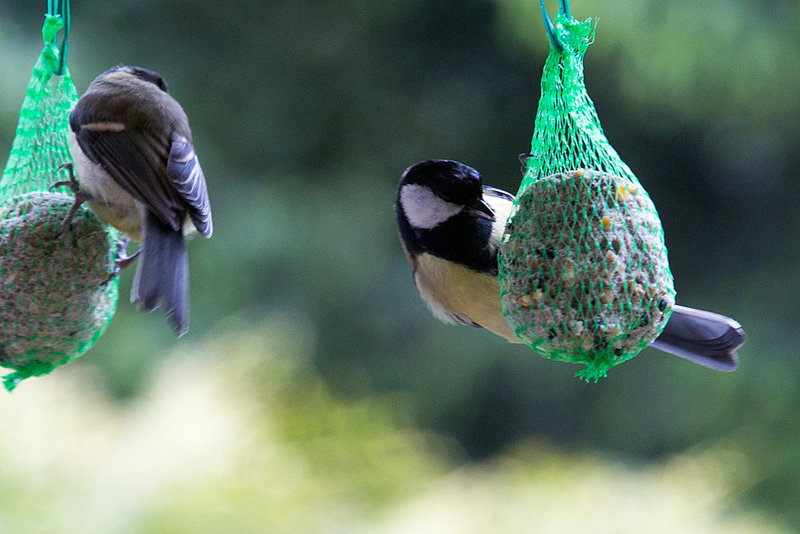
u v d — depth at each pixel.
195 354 11.49
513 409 16.31
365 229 15.66
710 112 14.56
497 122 16.12
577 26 5.44
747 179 16.61
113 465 10.07
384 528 10.73
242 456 10.45
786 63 13.88
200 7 15.88
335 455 11.27
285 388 11.69
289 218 15.35
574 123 5.48
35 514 9.42
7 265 5.71
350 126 16.53
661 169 16.69
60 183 6.03
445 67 16.39
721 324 5.81
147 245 5.86
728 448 13.27
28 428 9.84
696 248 16.81
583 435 15.91
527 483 11.37
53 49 6.36
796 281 15.88
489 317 6.07
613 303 5.07
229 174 15.49
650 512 10.94
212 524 9.95
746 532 11.55
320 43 16.56
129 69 6.74
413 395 15.79
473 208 5.89
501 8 14.30
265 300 15.10
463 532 10.78
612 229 5.12
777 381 14.38
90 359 13.16
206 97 15.89
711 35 13.45
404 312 15.62
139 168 5.96
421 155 16.41
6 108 12.40
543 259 5.15
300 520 10.32
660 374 15.31
